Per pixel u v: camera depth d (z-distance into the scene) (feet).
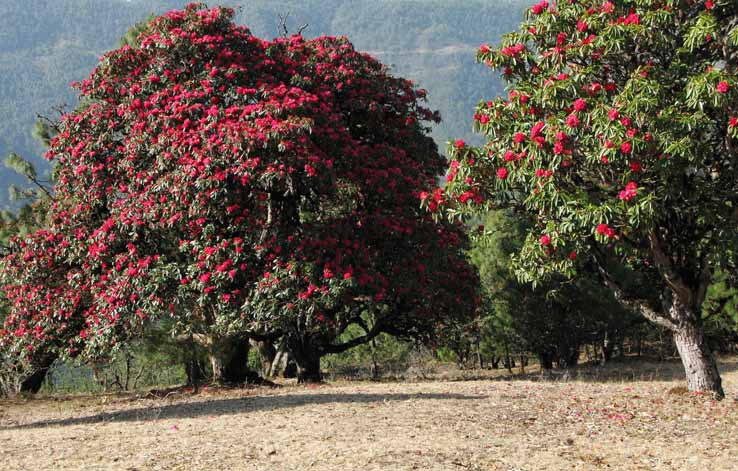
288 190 55.11
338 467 27.58
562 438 33.27
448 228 67.31
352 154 60.75
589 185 38.22
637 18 36.50
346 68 69.51
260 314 53.36
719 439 32.60
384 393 50.19
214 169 52.85
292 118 54.34
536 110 37.35
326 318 58.34
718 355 112.37
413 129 72.95
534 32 40.47
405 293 62.49
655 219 35.63
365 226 61.31
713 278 90.12
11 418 49.73
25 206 74.74
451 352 116.16
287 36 73.20
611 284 44.04
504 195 39.78
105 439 34.04
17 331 57.47
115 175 59.36
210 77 58.34
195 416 41.75
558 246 37.86
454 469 27.35
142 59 62.95
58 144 62.44
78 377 87.15
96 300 55.36
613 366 99.55
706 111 36.60
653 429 35.19
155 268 54.29
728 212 37.78
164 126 56.39
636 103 33.14
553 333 96.99
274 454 29.94
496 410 40.96
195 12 63.77
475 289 75.00
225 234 56.39
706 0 37.19
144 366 74.49
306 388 58.90
